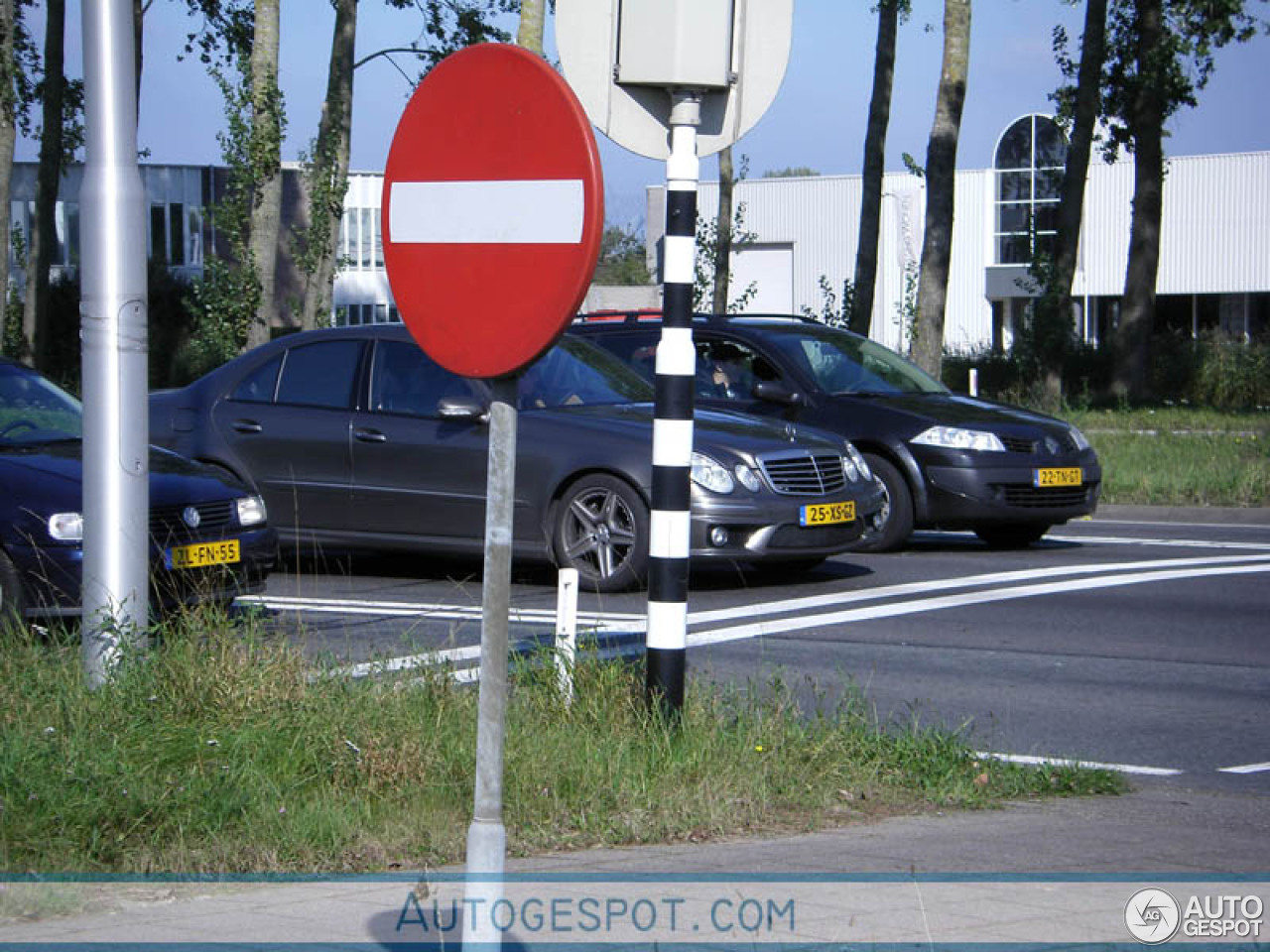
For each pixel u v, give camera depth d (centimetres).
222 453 1584
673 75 778
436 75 423
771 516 1424
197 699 816
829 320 4150
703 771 775
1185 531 2020
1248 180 7875
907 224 7938
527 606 1371
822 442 1509
